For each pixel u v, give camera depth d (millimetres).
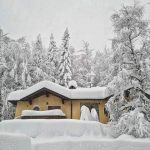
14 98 27125
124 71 17203
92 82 44938
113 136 17562
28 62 34812
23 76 31406
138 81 17891
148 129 15383
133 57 18406
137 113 16172
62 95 26188
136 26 18625
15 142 7391
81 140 15492
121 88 17375
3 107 29094
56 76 44438
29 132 17688
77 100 26812
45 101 27125
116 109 17875
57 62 47219
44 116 23047
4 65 29953
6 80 30781
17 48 32781
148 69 17078
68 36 47156
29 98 26688
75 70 50031
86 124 18047
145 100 17500
